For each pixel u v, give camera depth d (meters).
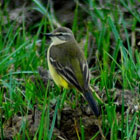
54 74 11.62
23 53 14.09
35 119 10.81
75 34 16.97
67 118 10.88
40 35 17.23
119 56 15.55
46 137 9.86
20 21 17.78
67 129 10.76
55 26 17.28
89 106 10.40
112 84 12.77
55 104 11.31
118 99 11.83
